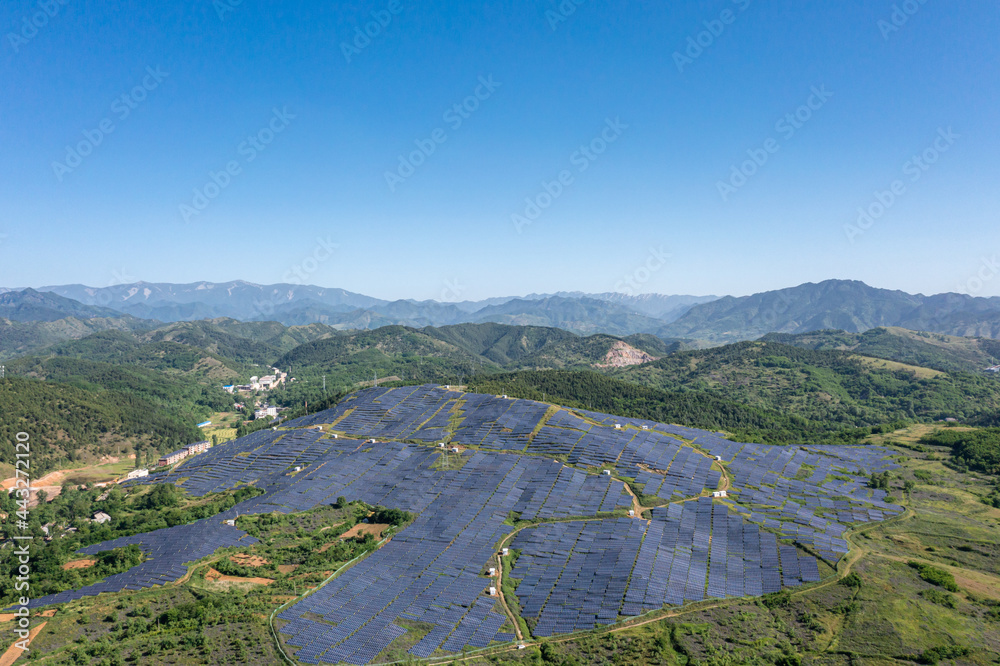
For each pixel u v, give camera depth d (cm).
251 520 13975
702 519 12875
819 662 8125
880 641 8519
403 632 9169
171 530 13900
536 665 8306
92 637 8869
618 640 8738
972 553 11619
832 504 14100
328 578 10938
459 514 13500
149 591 10550
